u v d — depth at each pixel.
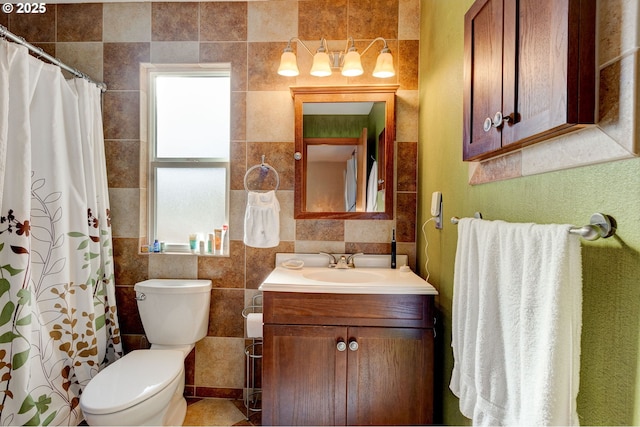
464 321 0.98
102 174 1.83
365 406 1.37
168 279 1.91
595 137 0.59
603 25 0.56
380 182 1.83
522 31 0.71
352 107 1.83
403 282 1.44
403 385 1.36
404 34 1.84
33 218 1.50
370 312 1.37
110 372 1.40
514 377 0.72
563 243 0.59
